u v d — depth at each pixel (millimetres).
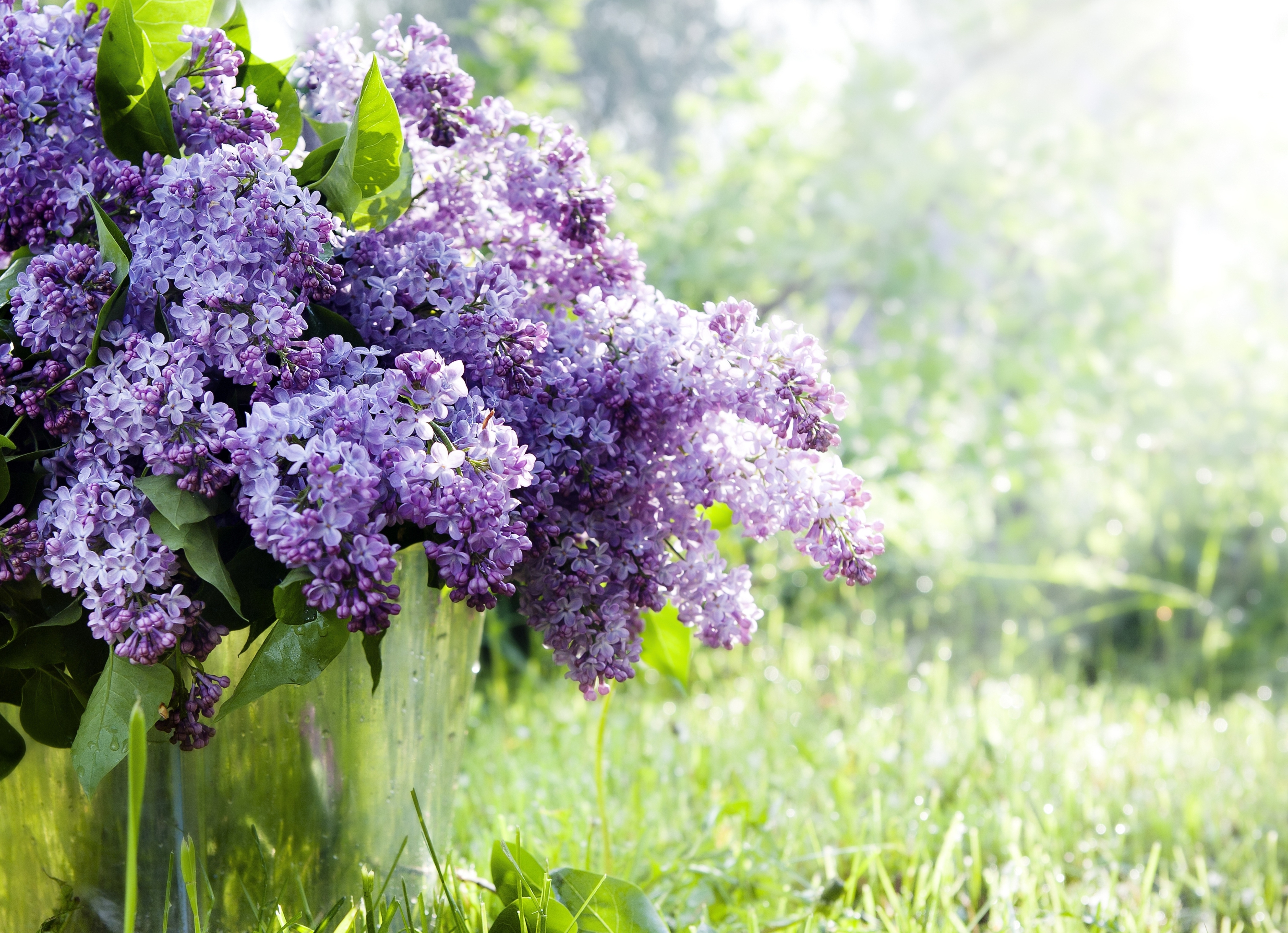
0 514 1250
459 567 1207
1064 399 3598
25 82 1264
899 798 1960
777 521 1323
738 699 2805
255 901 1306
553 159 1362
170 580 1230
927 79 3941
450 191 1364
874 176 3518
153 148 1283
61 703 1262
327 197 1284
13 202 1263
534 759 2225
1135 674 3711
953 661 3686
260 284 1228
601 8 7750
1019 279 3799
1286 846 1810
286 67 1367
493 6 3543
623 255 1382
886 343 3781
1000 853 1691
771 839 1668
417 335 1283
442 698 1375
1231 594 4000
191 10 1326
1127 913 1513
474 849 1638
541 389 1286
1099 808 1902
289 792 1308
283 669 1226
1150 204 3969
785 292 3703
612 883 1364
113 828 1288
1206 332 3949
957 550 4035
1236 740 2424
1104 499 4246
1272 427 4008
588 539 1317
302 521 1176
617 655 1322
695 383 1302
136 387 1203
